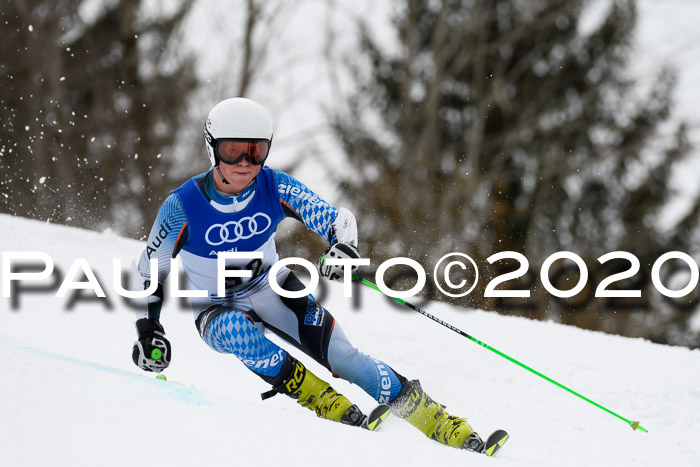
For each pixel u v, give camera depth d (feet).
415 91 262.67
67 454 25.44
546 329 81.00
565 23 265.54
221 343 41.45
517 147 257.55
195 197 41.04
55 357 38.32
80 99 245.65
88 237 97.71
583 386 62.54
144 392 33.65
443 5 252.21
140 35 252.01
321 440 31.99
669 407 58.23
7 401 28.60
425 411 42.65
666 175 254.47
